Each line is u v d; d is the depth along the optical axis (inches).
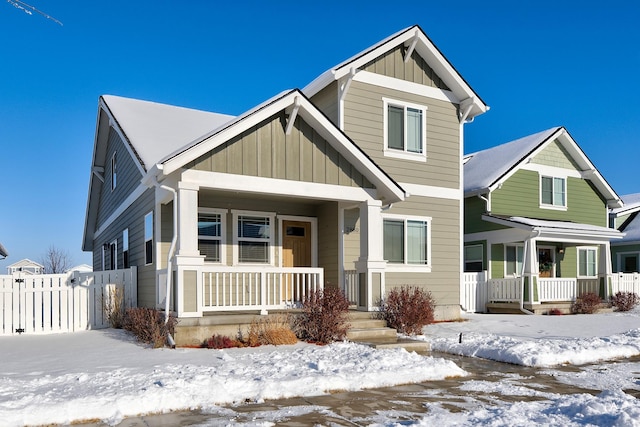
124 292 566.3
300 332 446.9
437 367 327.0
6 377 298.8
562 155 919.0
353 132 608.1
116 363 339.0
